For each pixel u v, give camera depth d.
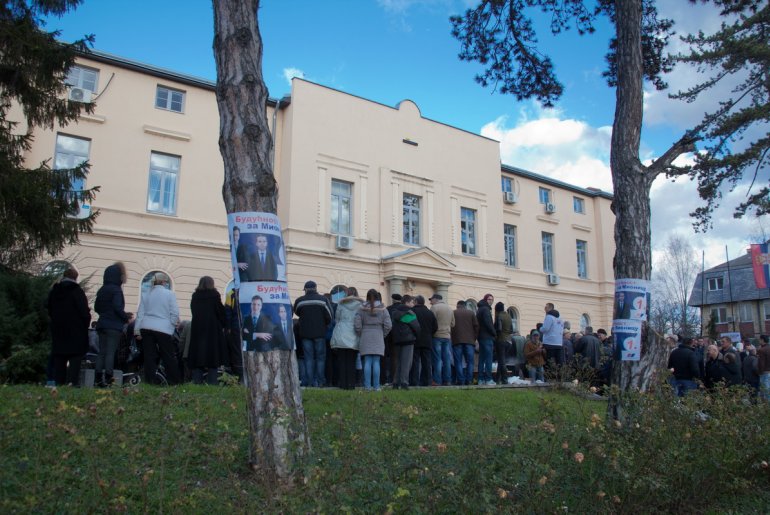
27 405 5.11
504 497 3.62
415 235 25.53
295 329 10.95
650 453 4.97
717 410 6.10
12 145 11.03
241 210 5.48
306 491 3.38
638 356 7.66
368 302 10.20
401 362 10.48
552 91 11.70
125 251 18.98
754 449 5.89
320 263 22.11
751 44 9.88
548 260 32.28
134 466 3.95
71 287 8.09
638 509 4.82
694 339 17.09
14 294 9.45
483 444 3.96
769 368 12.76
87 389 7.21
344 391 8.62
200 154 20.97
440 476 3.54
